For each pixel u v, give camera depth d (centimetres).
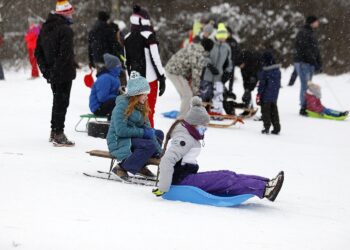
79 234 1104
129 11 5800
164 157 1452
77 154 2002
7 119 2739
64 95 2112
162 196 1486
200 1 5731
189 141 1460
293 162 2184
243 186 1444
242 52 3325
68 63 2072
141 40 2345
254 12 5650
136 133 1652
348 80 5144
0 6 5534
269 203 1523
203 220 1266
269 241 1142
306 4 5594
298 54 3516
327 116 3450
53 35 2058
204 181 1467
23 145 2112
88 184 1557
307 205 1535
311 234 1220
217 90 3177
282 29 5581
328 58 5450
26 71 5250
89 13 5756
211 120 3181
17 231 1102
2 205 1277
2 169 1655
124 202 1384
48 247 1028
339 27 5494
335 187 1794
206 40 3180
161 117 3102
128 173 1775
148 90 1670
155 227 1182
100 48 3181
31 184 1490
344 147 2612
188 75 2881
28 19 5516
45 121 2720
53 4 5650
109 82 2441
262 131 2872
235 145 2481
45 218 1193
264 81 2827
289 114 3550
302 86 3509
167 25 5719
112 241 1075
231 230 1200
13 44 5478
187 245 1080
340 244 1161
